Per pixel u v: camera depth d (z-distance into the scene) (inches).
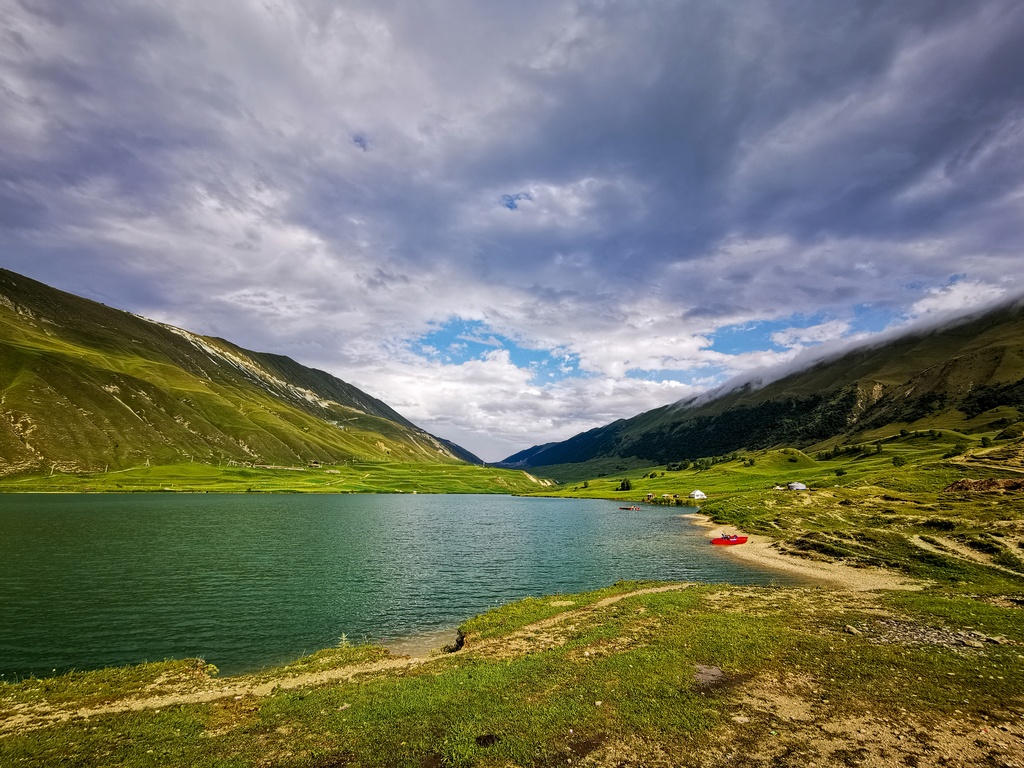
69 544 3021.7
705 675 956.6
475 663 1146.7
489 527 4680.1
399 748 729.6
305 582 2250.2
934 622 1315.2
